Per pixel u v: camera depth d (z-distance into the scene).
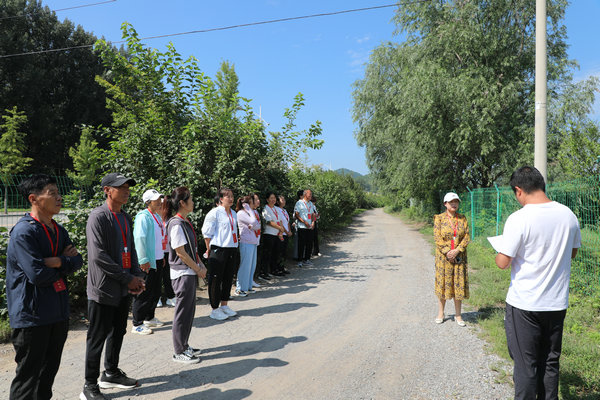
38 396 2.78
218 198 5.67
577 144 11.71
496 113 14.02
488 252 10.32
